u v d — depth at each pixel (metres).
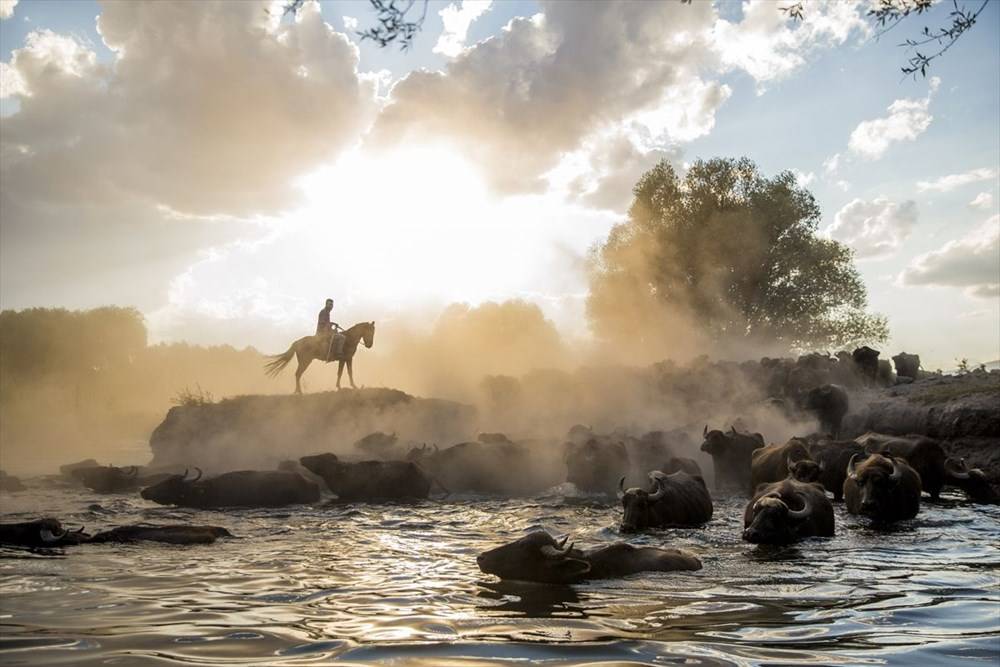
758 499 13.07
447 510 17.20
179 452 31.00
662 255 56.41
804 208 55.38
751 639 6.54
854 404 28.86
